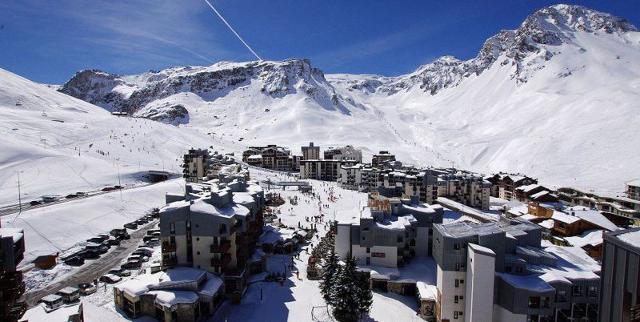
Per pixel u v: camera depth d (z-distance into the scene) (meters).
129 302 62.53
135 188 150.25
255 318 63.94
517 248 67.75
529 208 129.75
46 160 166.50
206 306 63.59
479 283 56.62
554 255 72.38
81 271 79.25
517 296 55.22
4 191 134.38
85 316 60.16
